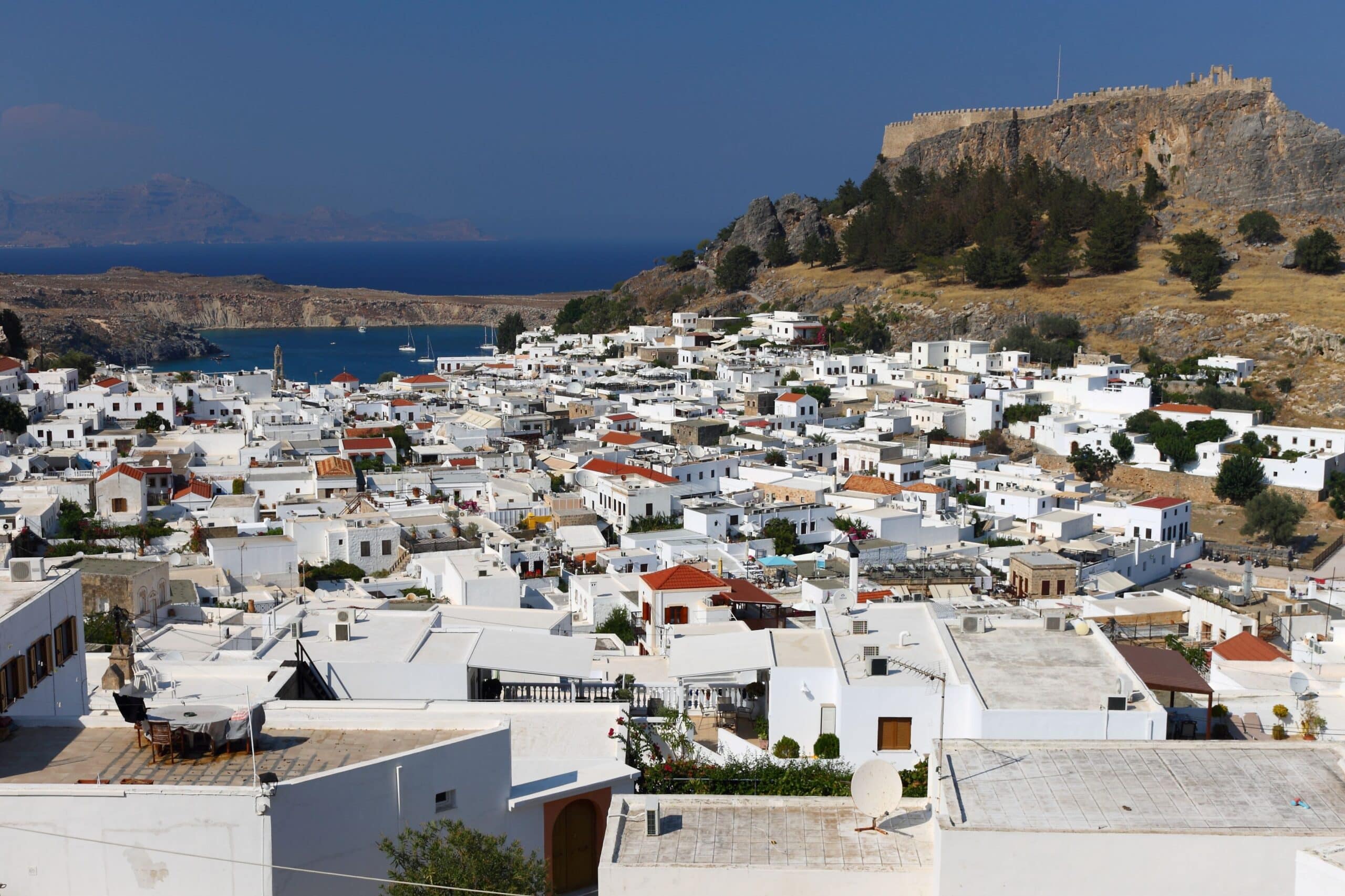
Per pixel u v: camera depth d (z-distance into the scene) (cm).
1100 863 2764
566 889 3638
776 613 7131
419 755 3309
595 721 4162
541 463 17850
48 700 4053
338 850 3169
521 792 3594
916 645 4744
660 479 15788
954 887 2786
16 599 4003
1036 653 4541
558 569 11738
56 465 16088
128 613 6900
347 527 11756
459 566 8938
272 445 17475
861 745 4212
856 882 2862
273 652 4800
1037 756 3247
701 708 4831
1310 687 4706
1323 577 15212
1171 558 15400
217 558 10556
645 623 7388
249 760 3316
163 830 3019
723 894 2880
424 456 18038
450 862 3091
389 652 4753
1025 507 16525
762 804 3272
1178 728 4278
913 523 14188
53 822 3012
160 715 3362
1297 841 2734
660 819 3177
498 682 4675
